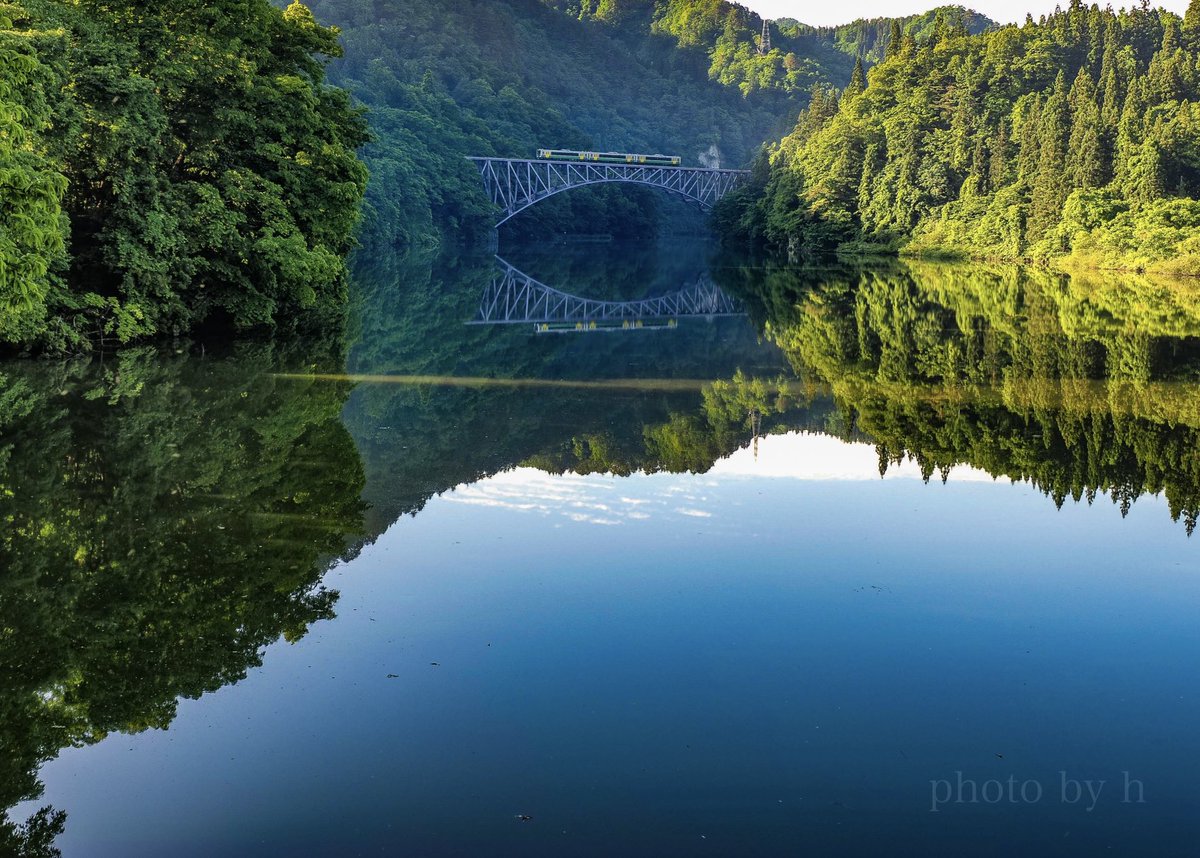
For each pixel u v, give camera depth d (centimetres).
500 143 16088
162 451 1838
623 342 3875
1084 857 768
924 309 4950
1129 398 2548
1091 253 8369
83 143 2686
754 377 3027
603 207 16275
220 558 1337
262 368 2812
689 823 804
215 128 3238
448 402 2505
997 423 2283
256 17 3519
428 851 769
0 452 1792
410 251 10706
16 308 2194
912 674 1050
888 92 13750
